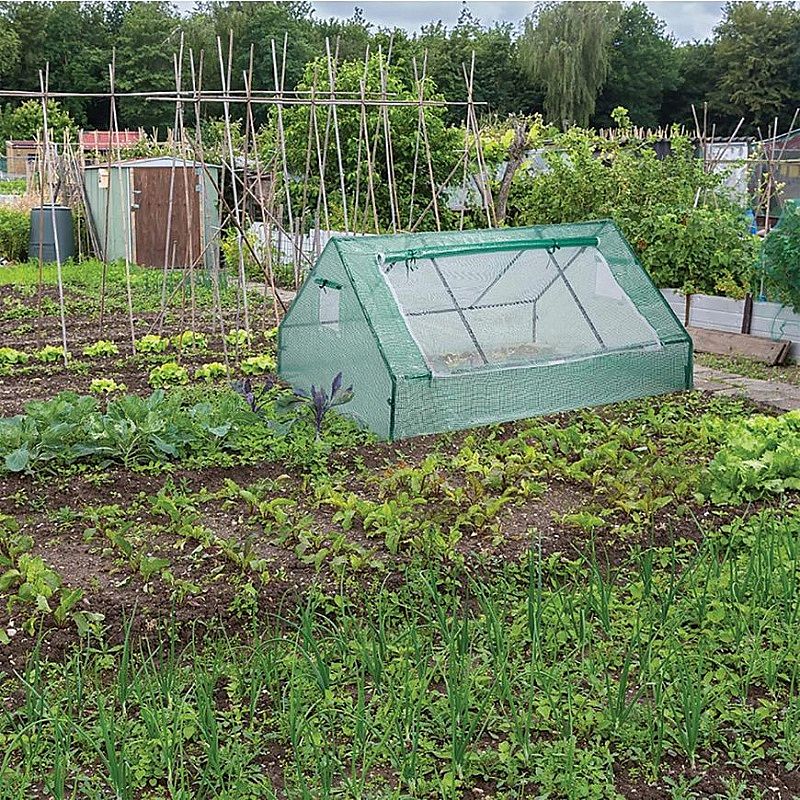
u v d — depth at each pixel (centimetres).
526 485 640
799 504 632
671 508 627
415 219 1694
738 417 814
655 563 546
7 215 2095
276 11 4428
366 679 424
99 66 4909
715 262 1192
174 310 1388
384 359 759
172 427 714
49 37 5144
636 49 5119
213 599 493
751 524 588
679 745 381
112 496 636
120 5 5447
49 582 482
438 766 370
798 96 5028
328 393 848
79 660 428
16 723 389
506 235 896
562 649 452
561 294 888
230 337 1146
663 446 752
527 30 4809
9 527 568
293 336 905
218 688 417
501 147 1719
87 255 2077
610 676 428
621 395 879
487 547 563
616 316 891
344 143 1667
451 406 782
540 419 822
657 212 1247
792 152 1897
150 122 4728
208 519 600
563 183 1366
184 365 1032
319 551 534
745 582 490
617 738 384
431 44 4703
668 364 902
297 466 700
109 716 382
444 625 445
